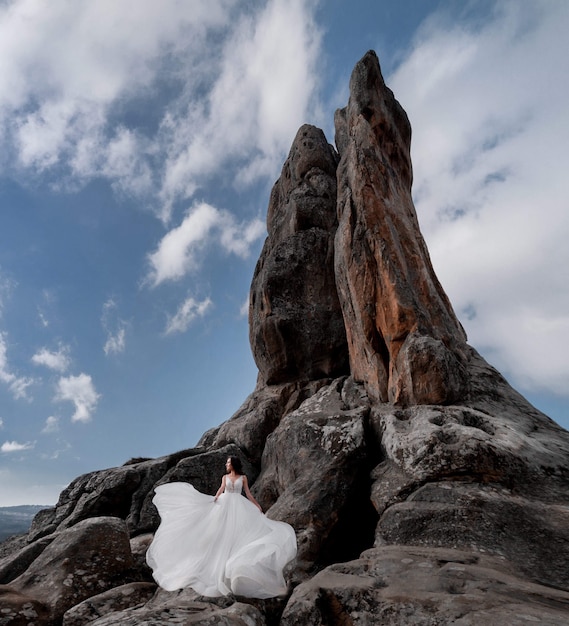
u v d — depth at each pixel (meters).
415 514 8.43
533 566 6.91
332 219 19.83
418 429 10.41
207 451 16.19
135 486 14.52
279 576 7.19
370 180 14.56
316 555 9.22
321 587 6.20
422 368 11.98
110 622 5.77
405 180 18.09
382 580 6.36
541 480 9.16
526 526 7.74
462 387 12.30
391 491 9.43
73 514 14.10
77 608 7.56
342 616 5.79
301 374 17.80
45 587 8.60
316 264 18.58
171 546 7.65
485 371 13.81
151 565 7.67
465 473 9.09
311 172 21.38
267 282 18.39
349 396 14.40
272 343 17.95
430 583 6.05
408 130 19.03
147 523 13.32
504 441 9.82
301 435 12.34
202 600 6.66
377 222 14.12
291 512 9.97
